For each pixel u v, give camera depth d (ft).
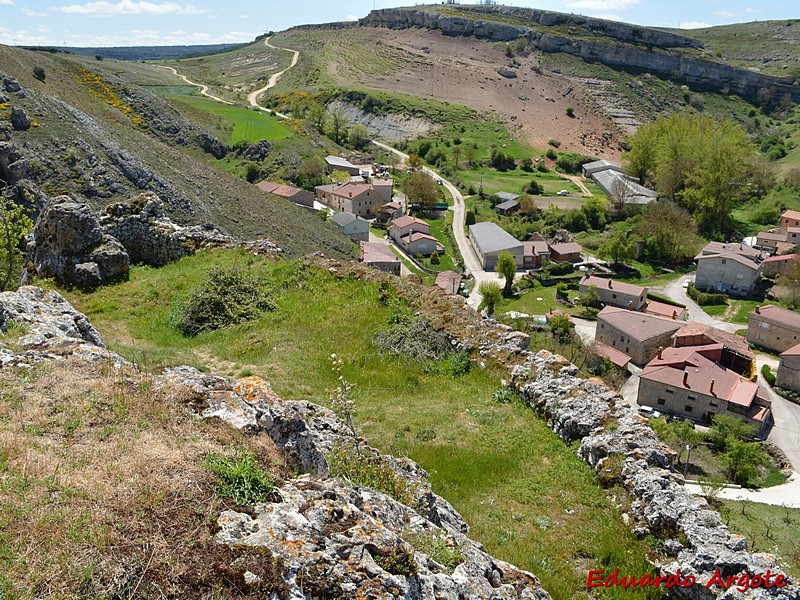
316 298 58.03
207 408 23.50
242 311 55.06
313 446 23.61
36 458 18.83
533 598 22.09
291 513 17.57
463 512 31.04
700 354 152.97
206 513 17.04
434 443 37.65
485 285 208.74
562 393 40.45
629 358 165.37
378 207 307.37
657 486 31.04
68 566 14.71
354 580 15.97
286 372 44.93
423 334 50.83
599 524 30.66
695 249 249.14
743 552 26.40
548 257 246.47
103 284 60.90
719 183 270.87
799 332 165.99
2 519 15.93
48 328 32.60
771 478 109.70
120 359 28.91
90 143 166.50
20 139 156.35
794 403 142.92
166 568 15.15
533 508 31.78
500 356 47.21
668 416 136.26
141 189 159.63
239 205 183.32
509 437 38.37
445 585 18.62
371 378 45.80
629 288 200.95
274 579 15.23
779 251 241.76
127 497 17.28
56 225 60.85
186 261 67.31
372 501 21.08
